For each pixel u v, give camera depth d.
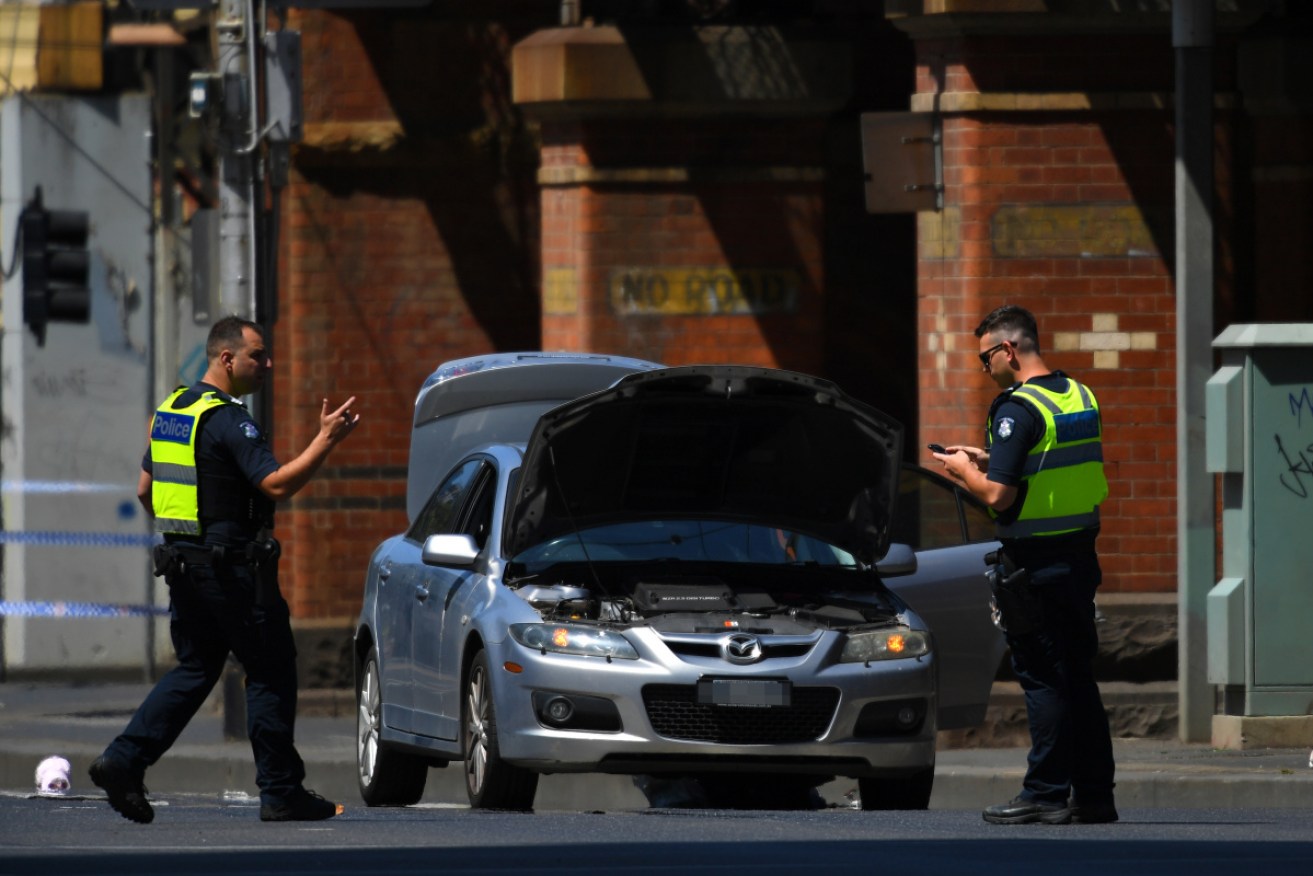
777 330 63.25
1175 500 58.97
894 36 64.88
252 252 55.81
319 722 62.97
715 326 63.00
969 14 57.16
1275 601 49.56
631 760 37.78
